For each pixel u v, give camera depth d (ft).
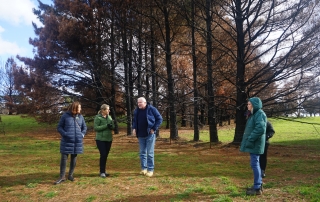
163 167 27.32
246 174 23.41
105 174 23.03
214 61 46.83
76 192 18.52
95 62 57.11
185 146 45.42
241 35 43.42
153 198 16.80
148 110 23.04
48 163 30.14
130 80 62.08
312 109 43.75
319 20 37.86
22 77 63.21
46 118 65.10
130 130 62.80
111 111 66.59
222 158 32.83
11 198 17.69
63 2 60.59
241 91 40.98
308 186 18.39
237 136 43.27
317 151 38.06
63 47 59.36
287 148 41.47
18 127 88.12
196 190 18.01
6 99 82.74
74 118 21.40
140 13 52.01
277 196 16.29
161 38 61.26
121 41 60.85
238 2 42.91
